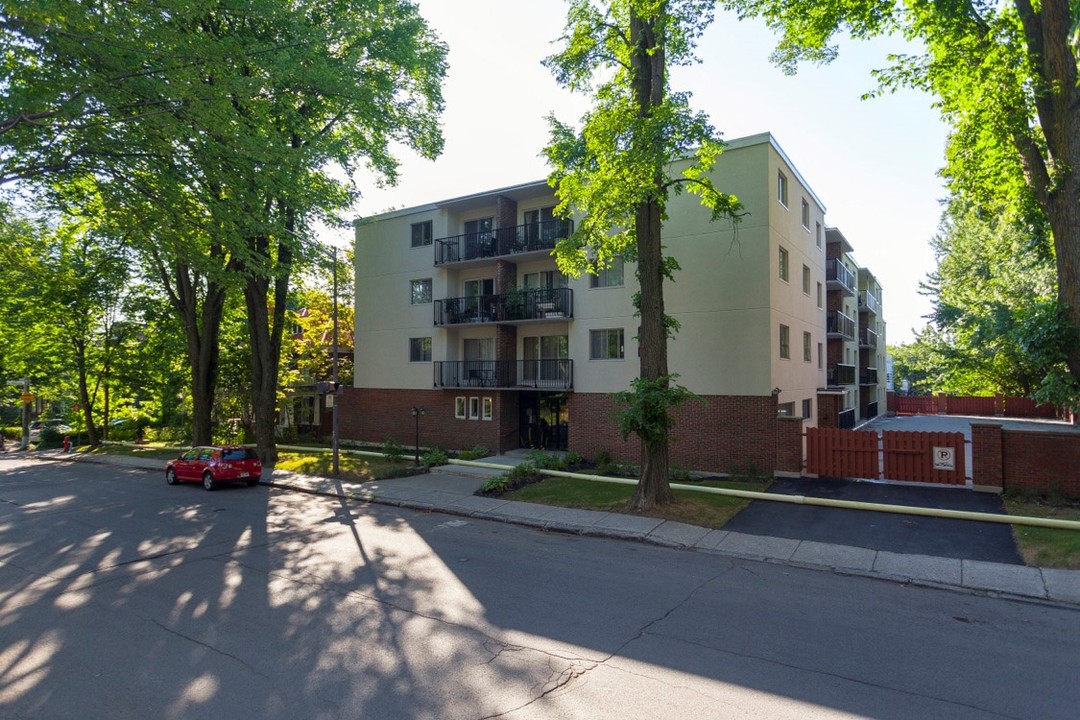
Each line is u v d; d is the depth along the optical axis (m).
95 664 5.88
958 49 13.52
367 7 20.02
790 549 10.41
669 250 19.53
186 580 8.73
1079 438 13.00
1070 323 12.48
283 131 19.44
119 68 10.95
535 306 22.59
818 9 14.21
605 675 5.56
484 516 13.37
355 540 11.27
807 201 23.22
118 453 29.08
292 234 17.41
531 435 24.66
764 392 17.62
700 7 12.77
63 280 26.39
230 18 16.53
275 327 23.34
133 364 33.16
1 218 15.20
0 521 13.52
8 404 50.03
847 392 29.92
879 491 14.42
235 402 32.03
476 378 24.70
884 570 9.20
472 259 24.22
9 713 4.92
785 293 19.72
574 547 10.78
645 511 12.89
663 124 12.05
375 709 4.93
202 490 18.06
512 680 5.46
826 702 5.07
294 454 25.27
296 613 7.29
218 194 14.56
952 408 48.28
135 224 13.03
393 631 6.68
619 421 13.32
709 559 10.02
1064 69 12.20
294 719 4.78
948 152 15.79
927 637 6.63
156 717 4.84
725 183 18.70
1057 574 8.80
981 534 10.86
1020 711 4.96
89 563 9.73
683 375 18.98
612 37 13.56
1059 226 12.75
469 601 7.73
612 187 12.68
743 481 16.64
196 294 28.12
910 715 4.87
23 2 9.38
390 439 25.50
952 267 42.69
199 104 11.59
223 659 5.96
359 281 28.91
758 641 6.44
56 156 11.45
